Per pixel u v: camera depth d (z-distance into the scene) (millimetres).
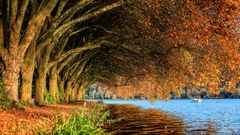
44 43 23656
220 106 74812
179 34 22500
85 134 11031
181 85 33688
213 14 18719
